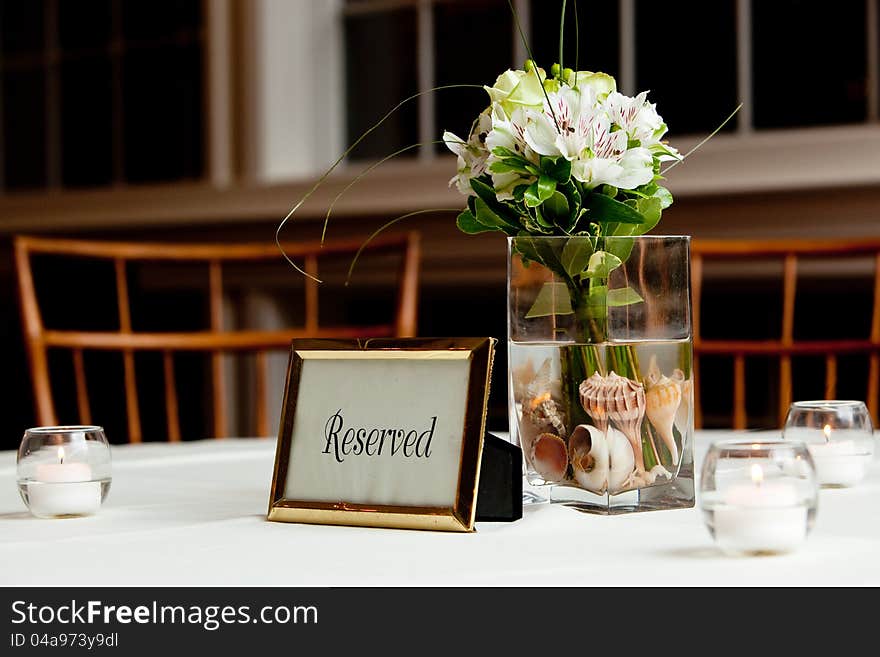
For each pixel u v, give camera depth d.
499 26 2.76
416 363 0.86
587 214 0.87
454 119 2.83
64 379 3.24
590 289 0.84
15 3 3.38
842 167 2.29
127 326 1.86
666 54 2.58
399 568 0.70
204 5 3.05
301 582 0.67
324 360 0.90
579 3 2.67
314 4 2.98
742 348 1.80
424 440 0.84
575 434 0.86
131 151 3.22
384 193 2.76
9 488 1.10
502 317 2.81
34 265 3.25
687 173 2.44
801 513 0.70
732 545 0.70
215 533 0.82
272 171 2.94
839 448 0.99
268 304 2.95
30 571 0.71
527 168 0.86
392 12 2.90
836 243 1.83
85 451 0.91
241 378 2.98
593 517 0.85
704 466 0.72
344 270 2.83
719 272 2.46
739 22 2.51
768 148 2.36
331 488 0.86
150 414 3.16
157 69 3.16
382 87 2.92
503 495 0.83
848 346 1.77
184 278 3.03
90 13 3.27
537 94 0.88
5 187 3.42
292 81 2.96
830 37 2.43
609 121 0.86
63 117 3.32
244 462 1.26
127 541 0.80
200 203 2.96
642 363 0.85
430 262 2.75
